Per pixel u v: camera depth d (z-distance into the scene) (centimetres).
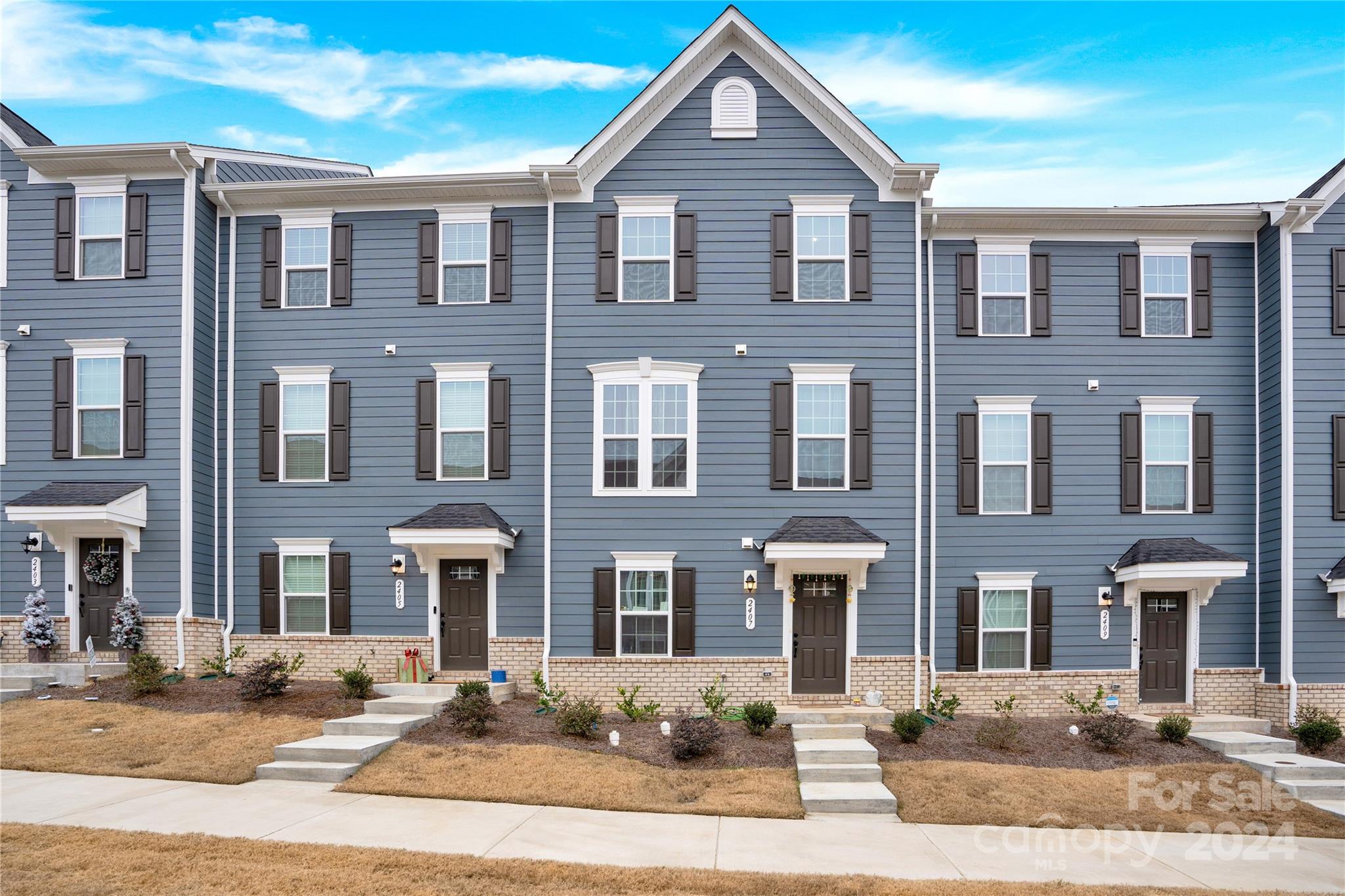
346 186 1614
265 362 1656
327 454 1631
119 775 1111
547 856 870
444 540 1503
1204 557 1507
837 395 1559
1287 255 1565
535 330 1622
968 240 1644
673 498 1542
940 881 832
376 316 1645
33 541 1574
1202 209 1595
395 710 1354
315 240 1669
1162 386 1630
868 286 1562
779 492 1543
